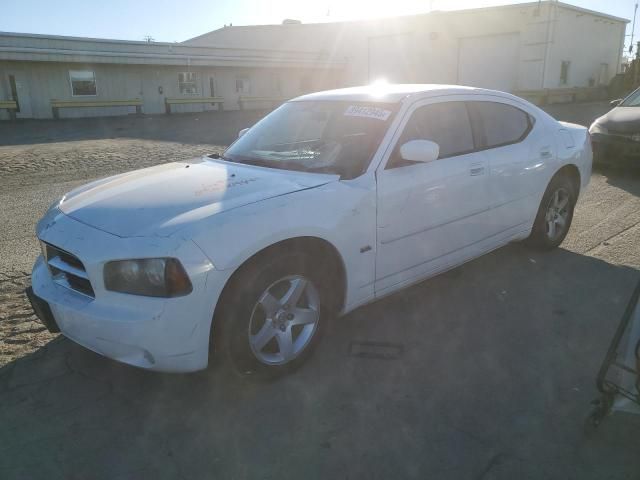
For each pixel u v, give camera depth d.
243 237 2.64
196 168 3.62
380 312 3.88
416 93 3.76
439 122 3.79
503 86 27.03
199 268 2.51
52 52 21.47
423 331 3.59
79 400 2.90
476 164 3.88
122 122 21.23
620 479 2.28
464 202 3.81
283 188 3.04
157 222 2.67
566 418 2.68
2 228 6.12
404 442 2.52
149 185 3.23
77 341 2.81
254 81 29.80
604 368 2.45
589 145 5.18
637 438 2.54
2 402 2.88
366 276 3.29
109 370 3.19
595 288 4.20
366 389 2.95
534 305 3.93
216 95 28.33
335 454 2.45
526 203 4.46
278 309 2.92
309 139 3.76
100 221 2.81
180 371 2.63
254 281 2.72
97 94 24.12
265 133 4.10
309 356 3.13
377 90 4.03
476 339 3.47
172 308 2.49
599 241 5.29
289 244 2.87
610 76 32.53
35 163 10.85
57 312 2.80
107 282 2.59
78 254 2.65
